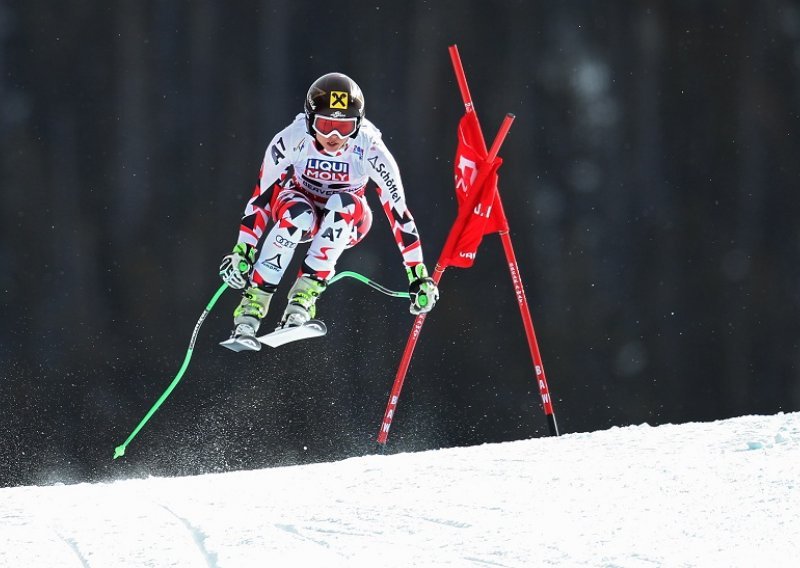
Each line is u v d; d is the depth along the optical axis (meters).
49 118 71.19
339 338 66.75
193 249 71.31
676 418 74.19
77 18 71.88
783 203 77.88
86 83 72.00
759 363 75.81
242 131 73.88
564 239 76.88
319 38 75.50
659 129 80.06
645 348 75.38
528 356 72.69
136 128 72.38
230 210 72.44
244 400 49.94
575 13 80.25
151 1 72.94
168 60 73.44
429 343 69.44
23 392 63.31
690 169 79.56
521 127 78.38
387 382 65.88
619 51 80.62
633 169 79.44
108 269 69.75
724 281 77.38
